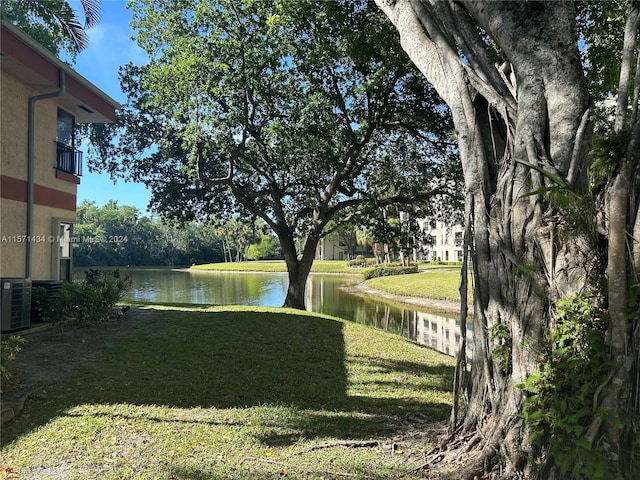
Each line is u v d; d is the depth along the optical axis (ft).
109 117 44.42
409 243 59.72
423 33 15.08
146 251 231.91
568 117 11.05
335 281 136.05
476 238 12.52
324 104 46.62
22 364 21.13
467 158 12.99
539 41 11.34
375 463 11.99
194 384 19.30
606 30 25.05
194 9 48.83
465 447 11.85
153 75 47.37
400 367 24.81
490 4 11.86
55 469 11.67
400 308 71.31
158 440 13.46
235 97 47.96
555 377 10.10
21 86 34.32
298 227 59.26
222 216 61.77
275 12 44.24
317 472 11.50
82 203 209.56
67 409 15.79
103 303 31.65
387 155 55.67
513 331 11.28
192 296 81.10
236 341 28.40
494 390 11.79
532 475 10.28
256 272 180.86
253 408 16.49
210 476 11.35
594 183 10.68
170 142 54.75
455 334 46.03
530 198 11.32
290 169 55.36
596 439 9.61
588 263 10.32
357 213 56.54
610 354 9.61
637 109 10.19
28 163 34.96
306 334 32.37
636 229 9.66
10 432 13.85
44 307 30.55
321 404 17.34
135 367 21.59
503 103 12.37
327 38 42.24
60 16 32.45
